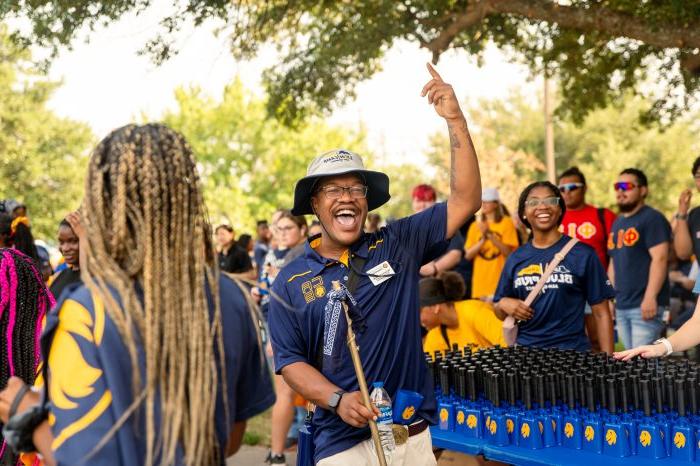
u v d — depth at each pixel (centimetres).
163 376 188
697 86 977
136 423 186
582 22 766
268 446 709
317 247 366
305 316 347
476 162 356
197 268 197
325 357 344
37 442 191
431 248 363
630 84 1047
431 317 551
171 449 183
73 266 525
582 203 747
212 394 194
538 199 528
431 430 438
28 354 382
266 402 219
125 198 193
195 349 191
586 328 595
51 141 3553
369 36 866
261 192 4050
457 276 552
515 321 524
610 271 755
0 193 3381
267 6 757
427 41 872
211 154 3988
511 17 965
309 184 356
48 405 191
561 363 428
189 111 4012
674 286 1041
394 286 346
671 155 4838
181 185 197
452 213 359
